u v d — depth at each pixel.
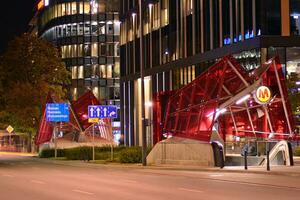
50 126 64.94
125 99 83.44
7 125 80.19
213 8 58.41
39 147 69.50
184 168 36.31
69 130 65.62
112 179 28.86
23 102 75.69
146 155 43.00
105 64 117.31
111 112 50.78
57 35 122.00
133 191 22.06
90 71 117.31
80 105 64.88
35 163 49.50
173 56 67.75
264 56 50.28
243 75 38.56
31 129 76.50
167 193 21.14
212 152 37.16
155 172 34.69
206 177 29.84
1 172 35.97
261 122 42.34
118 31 117.75
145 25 76.31
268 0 50.66
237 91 38.78
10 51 78.12
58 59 80.00
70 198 19.70
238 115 44.12
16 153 80.81
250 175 30.73
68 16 119.94
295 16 51.12
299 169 32.53
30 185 25.55
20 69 77.69
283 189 22.58
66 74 80.94
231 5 54.84
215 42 57.78
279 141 38.97
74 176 31.58
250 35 51.84
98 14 118.00
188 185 24.80
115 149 56.25
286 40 50.72
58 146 63.75
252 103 42.12
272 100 38.16
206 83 38.81
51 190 22.91
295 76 50.44
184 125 40.78
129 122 81.62
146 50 75.81
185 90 41.22
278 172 30.72
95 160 50.44
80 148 55.19
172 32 68.25
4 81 78.19
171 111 43.12
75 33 118.75
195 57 61.91
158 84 72.00
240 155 42.62
